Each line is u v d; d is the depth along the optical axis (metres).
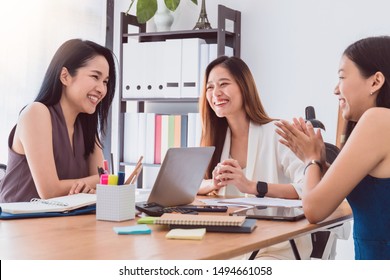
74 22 4.02
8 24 3.60
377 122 1.59
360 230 1.68
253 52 3.85
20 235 1.37
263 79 3.82
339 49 3.59
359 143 1.59
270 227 1.55
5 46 3.58
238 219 1.47
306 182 1.74
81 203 1.76
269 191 2.11
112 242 1.29
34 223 1.55
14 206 1.70
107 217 1.60
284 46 3.76
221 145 2.49
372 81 1.69
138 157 3.95
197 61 3.73
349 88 1.72
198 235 1.34
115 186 1.59
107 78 2.38
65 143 2.29
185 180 1.87
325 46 3.63
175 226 1.46
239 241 1.32
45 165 2.16
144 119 3.93
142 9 3.76
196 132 3.74
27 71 3.71
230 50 3.83
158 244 1.27
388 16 3.45
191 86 3.76
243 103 2.44
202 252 1.19
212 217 1.50
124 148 4.02
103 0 4.25
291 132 1.86
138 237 1.36
